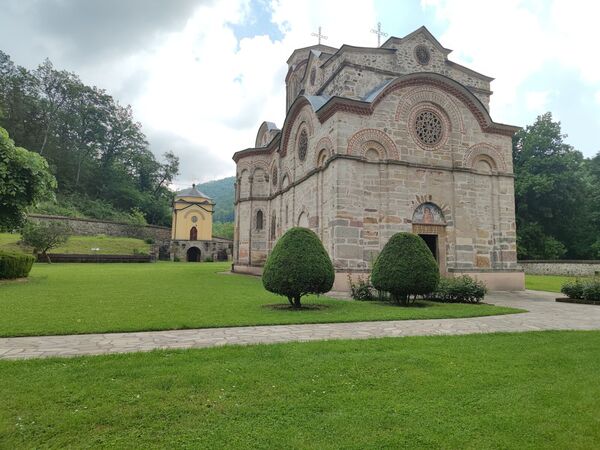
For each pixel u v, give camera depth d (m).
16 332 7.62
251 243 30.28
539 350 6.97
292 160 24.02
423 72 19.30
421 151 19.33
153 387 4.84
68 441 3.69
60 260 39.94
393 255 12.92
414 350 6.77
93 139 76.81
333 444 3.74
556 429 4.11
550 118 41.94
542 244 40.31
